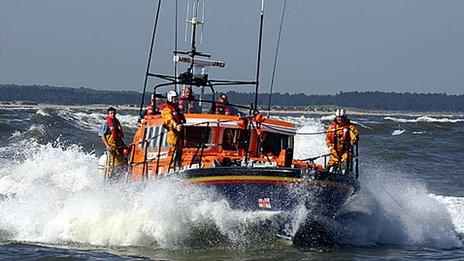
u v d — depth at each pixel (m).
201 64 42.16
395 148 100.19
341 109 38.97
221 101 41.66
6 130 100.88
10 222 39.41
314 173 34.19
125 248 35.00
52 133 96.56
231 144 37.91
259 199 34.06
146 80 42.41
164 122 36.88
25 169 58.91
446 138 119.06
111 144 42.38
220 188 34.16
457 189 63.19
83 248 34.78
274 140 38.72
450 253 37.03
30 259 31.77
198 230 35.06
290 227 34.88
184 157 37.38
